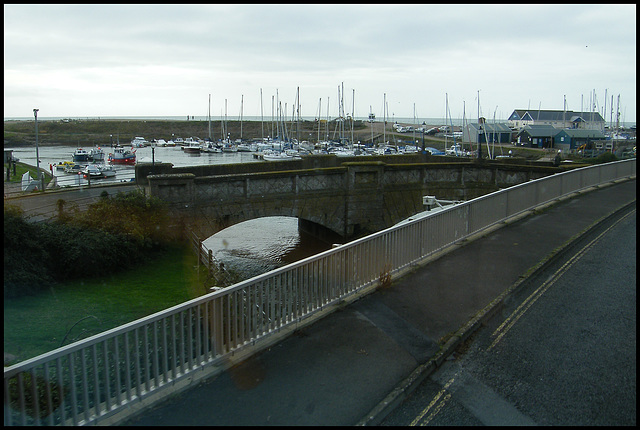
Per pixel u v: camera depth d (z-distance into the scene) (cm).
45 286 1470
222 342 660
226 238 3325
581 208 1788
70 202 1986
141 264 1791
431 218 1158
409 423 554
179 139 13125
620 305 901
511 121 12544
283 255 2823
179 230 2041
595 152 6881
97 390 528
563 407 584
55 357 493
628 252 1254
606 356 709
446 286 970
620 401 595
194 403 573
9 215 1445
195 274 1728
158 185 1994
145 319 562
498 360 704
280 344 723
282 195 2373
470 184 2850
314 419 546
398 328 781
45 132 12094
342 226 2622
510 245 1276
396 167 2725
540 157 6512
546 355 716
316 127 14362
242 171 2648
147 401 569
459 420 560
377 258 967
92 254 1592
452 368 685
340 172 2559
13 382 829
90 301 1405
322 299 836
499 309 886
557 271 1105
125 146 11144
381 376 638
